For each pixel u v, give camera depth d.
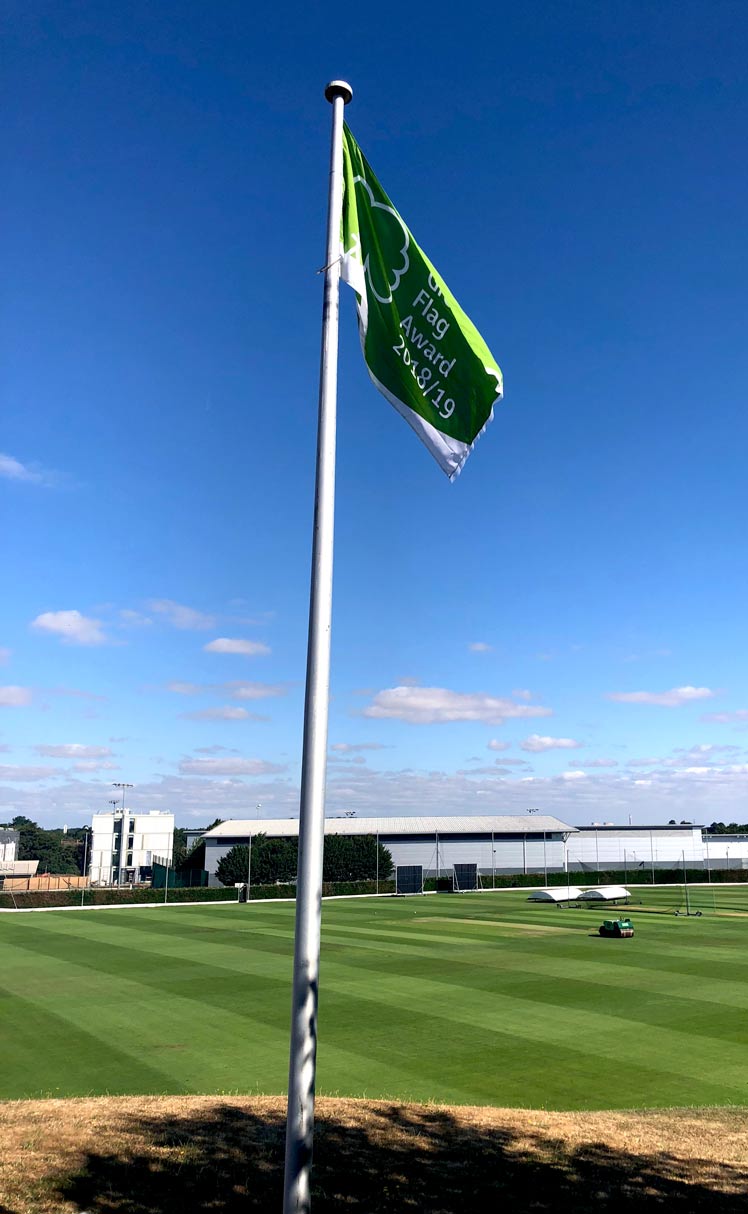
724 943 50.09
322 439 8.73
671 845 147.00
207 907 85.56
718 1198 11.45
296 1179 7.10
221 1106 15.10
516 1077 21.17
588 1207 10.95
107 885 136.75
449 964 41.25
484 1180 11.78
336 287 9.29
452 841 131.00
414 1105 16.02
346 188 10.54
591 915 71.06
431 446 10.87
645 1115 16.34
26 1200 10.13
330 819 137.62
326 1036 25.58
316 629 8.16
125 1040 25.08
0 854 187.88
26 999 32.06
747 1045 24.53
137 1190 10.65
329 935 55.31
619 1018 28.27
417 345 11.00
